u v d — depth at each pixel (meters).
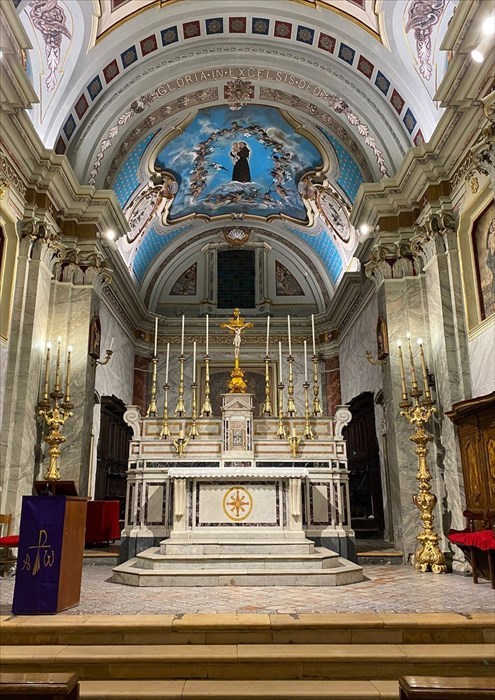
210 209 17.08
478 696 2.30
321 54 10.78
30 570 5.09
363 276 13.69
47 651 4.36
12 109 7.88
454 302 8.80
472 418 7.62
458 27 7.05
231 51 10.98
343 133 11.83
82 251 10.48
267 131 13.66
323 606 5.33
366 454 13.33
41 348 9.38
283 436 9.03
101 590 6.41
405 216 10.32
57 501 5.25
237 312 9.64
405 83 10.02
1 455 8.11
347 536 8.53
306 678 4.18
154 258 17.58
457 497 8.33
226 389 17.38
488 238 8.08
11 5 6.80
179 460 8.70
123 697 3.82
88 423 10.05
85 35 9.64
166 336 17.56
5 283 8.51
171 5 10.02
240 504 7.93
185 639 4.56
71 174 9.84
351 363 15.44
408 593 6.11
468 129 8.32
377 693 3.82
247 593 6.14
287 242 18.05
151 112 11.81
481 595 5.95
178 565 7.07
